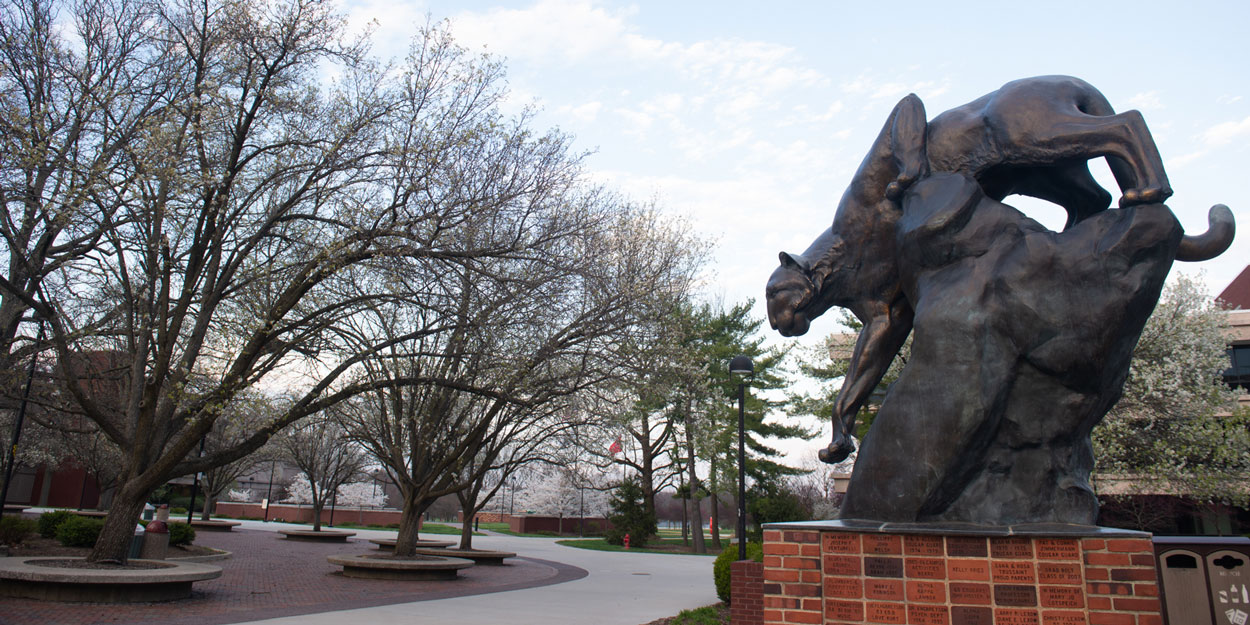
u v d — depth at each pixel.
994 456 4.95
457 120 14.27
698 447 31.20
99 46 14.48
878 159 5.96
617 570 22.77
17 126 11.23
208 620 10.48
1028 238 5.00
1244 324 28.38
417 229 13.76
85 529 18.95
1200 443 19.33
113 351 16.72
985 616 4.43
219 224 13.45
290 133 14.22
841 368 24.86
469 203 13.78
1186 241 5.11
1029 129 5.22
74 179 12.79
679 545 38.50
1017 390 4.91
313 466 35.53
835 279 6.12
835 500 38.19
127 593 12.00
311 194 14.00
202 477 36.12
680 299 19.36
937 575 4.57
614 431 23.30
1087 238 4.86
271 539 30.17
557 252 15.27
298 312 15.07
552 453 25.84
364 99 13.77
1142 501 24.70
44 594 11.64
